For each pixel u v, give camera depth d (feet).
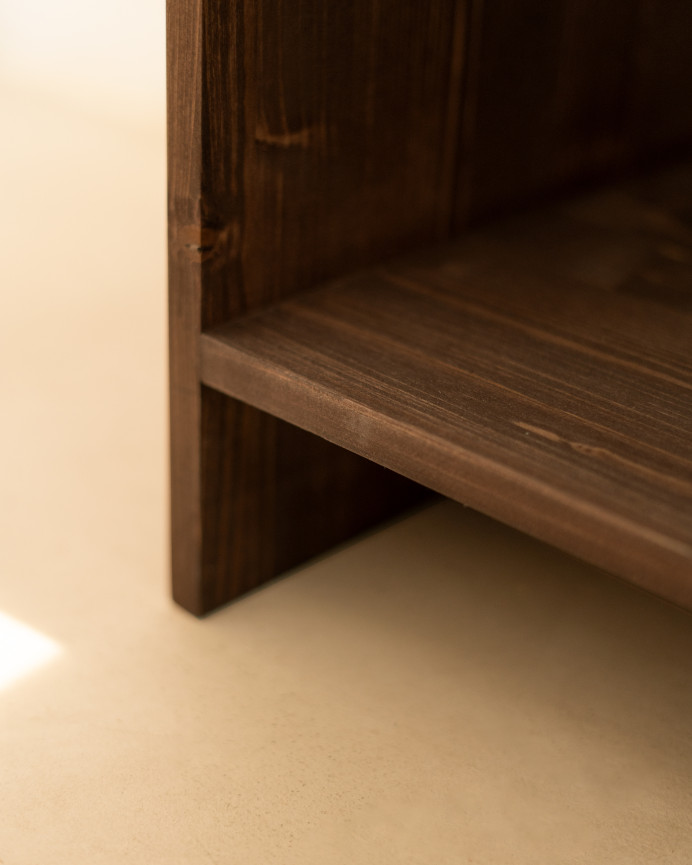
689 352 2.63
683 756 2.59
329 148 2.68
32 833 2.44
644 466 2.38
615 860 2.44
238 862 2.42
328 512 2.90
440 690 2.68
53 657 2.69
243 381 2.59
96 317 3.68
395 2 2.67
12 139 5.70
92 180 5.09
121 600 2.81
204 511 2.71
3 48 6.61
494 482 2.38
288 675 2.69
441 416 2.45
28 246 4.14
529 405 2.48
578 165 3.15
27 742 2.56
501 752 2.58
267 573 2.85
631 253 2.94
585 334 2.66
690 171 3.35
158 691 2.65
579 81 3.06
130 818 2.46
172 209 2.58
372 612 2.81
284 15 2.54
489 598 2.85
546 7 2.92
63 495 3.03
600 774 2.56
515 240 2.96
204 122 2.51
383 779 2.53
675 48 3.25
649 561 2.29
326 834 2.46
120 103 6.13
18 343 3.52
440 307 2.72
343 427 2.50
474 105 2.87
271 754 2.56
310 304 2.71
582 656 2.75
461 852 2.44
